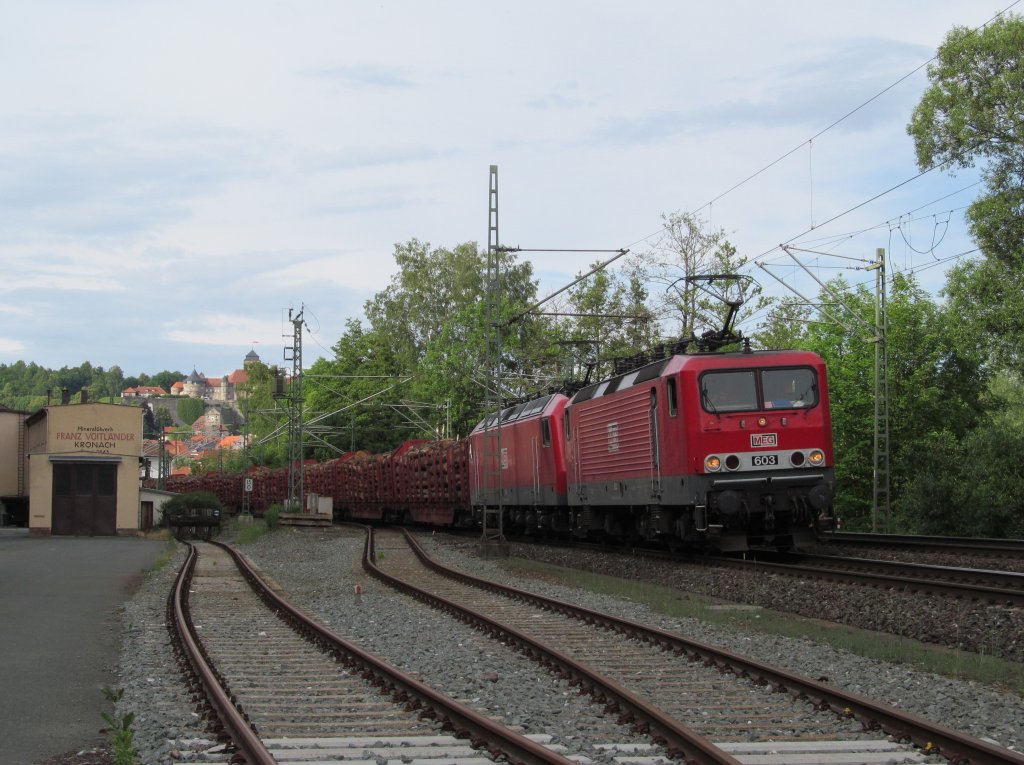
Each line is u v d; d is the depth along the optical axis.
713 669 10.72
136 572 24.64
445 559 27.12
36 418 49.69
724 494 19.41
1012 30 34.97
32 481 42.22
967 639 12.40
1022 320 34.00
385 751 7.45
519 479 32.66
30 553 30.72
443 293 77.00
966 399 40.75
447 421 58.72
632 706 8.46
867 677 10.41
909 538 24.31
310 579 22.81
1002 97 35.53
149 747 7.67
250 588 20.91
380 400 75.50
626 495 23.42
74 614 16.08
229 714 8.06
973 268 36.25
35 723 8.50
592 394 26.30
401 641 13.12
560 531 30.91
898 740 7.69
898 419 38.56
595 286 51.72
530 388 51.72
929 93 37.06
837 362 39.50
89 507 42.72
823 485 19.84
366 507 54.59
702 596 17.80
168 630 14.27
